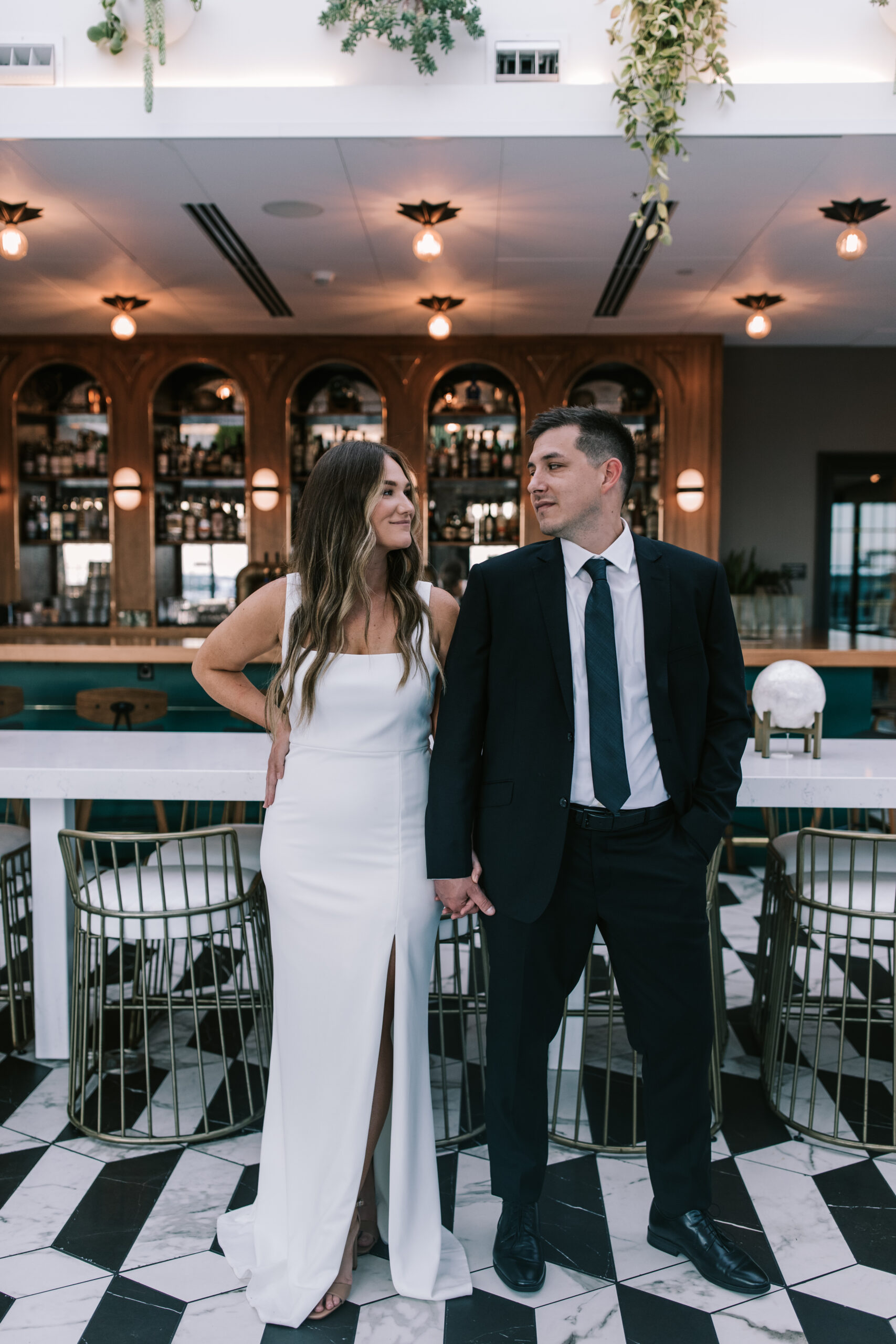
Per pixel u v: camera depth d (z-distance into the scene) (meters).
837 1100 2.29
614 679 1.74
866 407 8.25
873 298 6.57
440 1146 2.30
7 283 6.12
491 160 4.38
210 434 7.61
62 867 2.66
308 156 4.34
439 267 5.85
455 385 7.64
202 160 4.38
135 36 4.22
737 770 1.79
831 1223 2.02
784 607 5.55
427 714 1.84
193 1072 2.66
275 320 6.93
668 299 6.49
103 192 4.73
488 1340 1.69
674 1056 1.79
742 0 4.18
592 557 1.76
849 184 4.63
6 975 3.15
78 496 7.71
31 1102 2.50
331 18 4.10
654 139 4.05
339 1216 1.74
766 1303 1.78
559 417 1.75
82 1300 1.79
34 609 7.45
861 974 3.42
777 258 5.71
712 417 7.38
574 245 5.48
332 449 1.79
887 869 2.55
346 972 1.75
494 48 4.19
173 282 6.11
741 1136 2.36
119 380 7.39
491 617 1.79
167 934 2.26
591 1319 1.74
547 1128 1.86
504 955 1.78
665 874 1.74
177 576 7.77
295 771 1.79
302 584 1.78
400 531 1.75
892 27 4.16
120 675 4.94
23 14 4.25
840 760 2.63
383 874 1.77
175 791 2.46
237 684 1.94
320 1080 1.76
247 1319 1.74
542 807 1.74
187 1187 2.13
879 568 8.37
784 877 2.52
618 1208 2.07
